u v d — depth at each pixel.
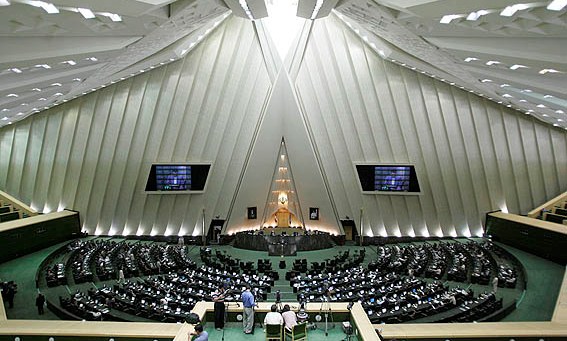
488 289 22.25
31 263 25.61
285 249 31.08
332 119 31.23
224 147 32.09
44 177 31.55
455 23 11.74
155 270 24.83
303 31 27.95
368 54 27.12
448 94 27.61
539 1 8.51
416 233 34.22
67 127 29.42
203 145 31.33
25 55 11.84
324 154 33.06
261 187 35.38
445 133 29.42
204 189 32.56
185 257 28.11
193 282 21.66
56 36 12.53
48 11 9.74
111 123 29.14
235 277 22.91
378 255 29.95
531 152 29.81
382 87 28.41
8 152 30.80
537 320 18.03
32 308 19.33
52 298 20.41
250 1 15.25
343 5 16.20
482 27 11.59
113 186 31.72
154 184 31.78
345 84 29.05
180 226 34.28
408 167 31.44
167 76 27.75
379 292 19.84
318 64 29.08
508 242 30.00
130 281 23.42
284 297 20.47
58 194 32.22
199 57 27.38
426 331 11.12
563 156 29.88
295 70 30.14
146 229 33.91
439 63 19.30
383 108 29.30
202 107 29.91
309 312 10.98
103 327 11.12
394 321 16.89
